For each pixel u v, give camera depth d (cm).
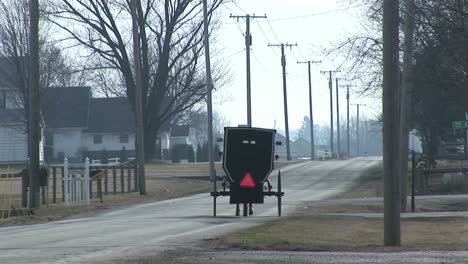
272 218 9062
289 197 13975
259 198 9438
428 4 8769
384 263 5150
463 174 15025
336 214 9800
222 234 7000
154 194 15188
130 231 7562
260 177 9444
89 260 5216
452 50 8881
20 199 12950
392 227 6625
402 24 9056
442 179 15425
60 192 15162
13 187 15362
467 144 17588
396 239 6619
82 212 11288
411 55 9856
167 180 19200
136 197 14325
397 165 6694
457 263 5159
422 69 9812
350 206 11606
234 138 9412
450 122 16750
